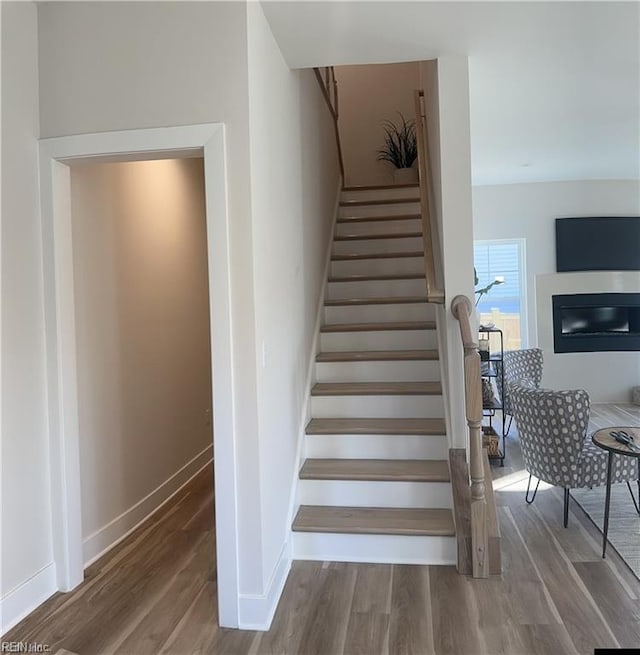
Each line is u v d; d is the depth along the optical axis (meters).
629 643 2.15
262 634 2.26
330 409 3.55
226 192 2.30
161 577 2.76
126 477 3.34
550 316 6.71
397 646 2.16
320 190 4.33
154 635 2.27
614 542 3.06
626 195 6.64
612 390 6.75
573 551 2.96
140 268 3.57
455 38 2.71
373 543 2.84
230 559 2.32
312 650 2.15
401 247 4.82
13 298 2.39
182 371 4.22
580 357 6.73
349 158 6.61
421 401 3.47
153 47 2.38
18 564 2.39
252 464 2.31
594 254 6.66
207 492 4.04
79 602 2.52
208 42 2.33
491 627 2.26
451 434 3.09
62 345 2.58
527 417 3.40
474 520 2.65
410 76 6.50
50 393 2.57
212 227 2.31
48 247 2.54
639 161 5.57
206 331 4.72
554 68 3.12
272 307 2.60
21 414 2.42
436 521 2.86
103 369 3.12
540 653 2.09
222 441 2.32
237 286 2.30
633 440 2.98
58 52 2.48
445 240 2.97
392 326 3.95
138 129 2.38
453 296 2.98
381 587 2.59
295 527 2.84
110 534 3.13
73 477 2.64
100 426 3.08
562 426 3.22
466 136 2.95
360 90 6.58
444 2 2.37
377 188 5.56
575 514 3.49
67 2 2.47
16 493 2.39
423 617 2.35
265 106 2.54
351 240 4.86
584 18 2.53
